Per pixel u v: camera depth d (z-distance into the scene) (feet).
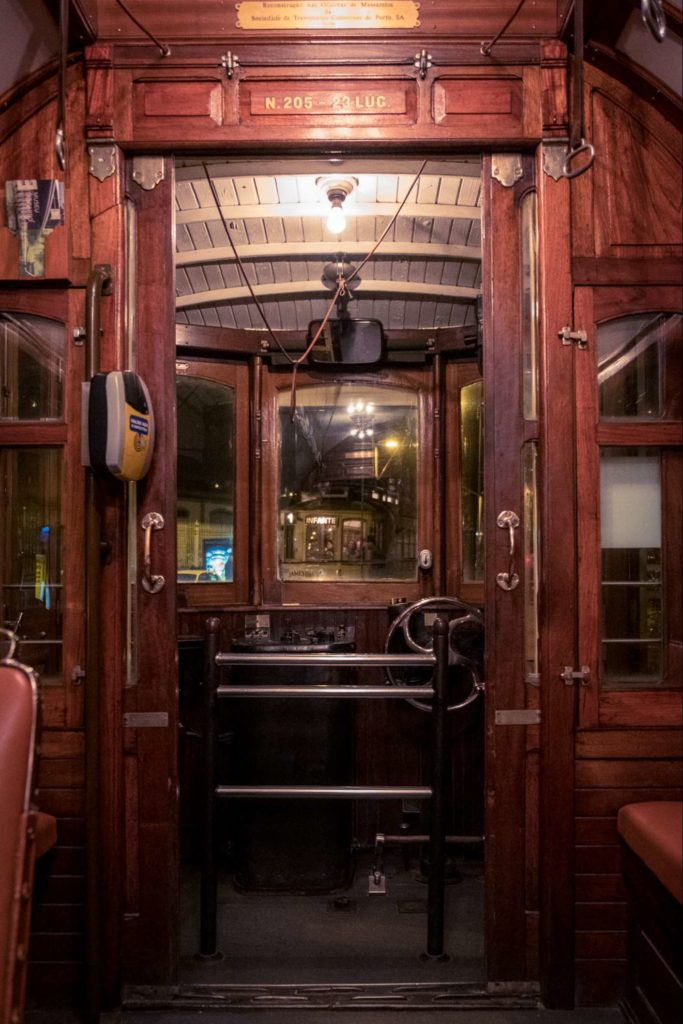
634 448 7.59
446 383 11.68
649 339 7.63
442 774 7.95
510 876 7.47
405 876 10.24
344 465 11.80
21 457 7.68
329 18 7.53
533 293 7.68
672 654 7.55
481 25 7.52
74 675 7.38
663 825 6.59
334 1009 7.23
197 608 10.75
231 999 7.34
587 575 7.43
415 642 10.62
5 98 7.43
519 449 7.60
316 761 9.66
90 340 7.09
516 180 7.64
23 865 5.33
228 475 11.66
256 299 11.94
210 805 8.00
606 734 7.39
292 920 8.99
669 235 7.50
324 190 9.75
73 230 7.48
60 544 7.59
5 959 5.16
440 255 11.21
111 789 7.29
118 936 7.25
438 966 7.92
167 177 7.65
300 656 7.91
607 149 7.52
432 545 11.64
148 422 7.30
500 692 7.50
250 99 7.52
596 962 7.29
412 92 7.52
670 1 6.81
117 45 7.53
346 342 11.44
